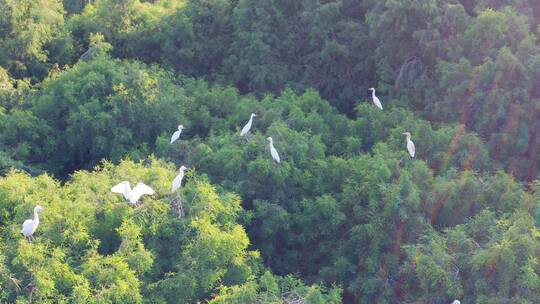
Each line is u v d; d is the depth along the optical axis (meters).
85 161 28.16
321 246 22.80
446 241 19.92
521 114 25.41
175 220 19.48
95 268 17.80
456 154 24.12
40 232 18.55
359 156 24.11
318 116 26.27
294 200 23.41
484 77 25.97
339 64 32.25
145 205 19.47
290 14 32.81
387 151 23.39
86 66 27.77
